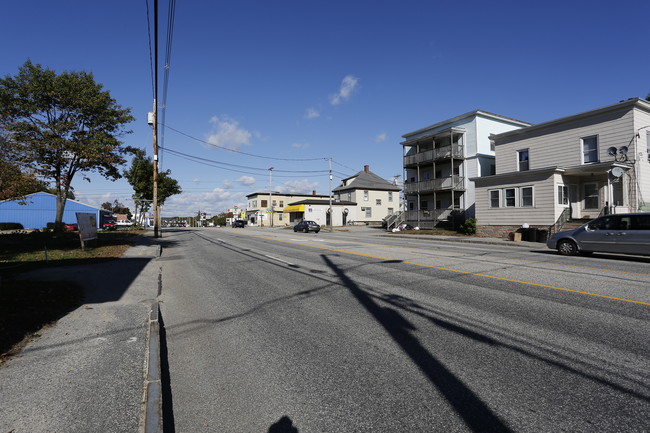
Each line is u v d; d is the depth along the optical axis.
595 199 21.36
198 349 4.47
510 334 4.61
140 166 43.25
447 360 3.89
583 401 3.03
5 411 2.86
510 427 2.70
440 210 31.83
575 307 5.72
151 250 16.31
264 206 71.69
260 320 5.51
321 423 2.83
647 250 10.70
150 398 3.05
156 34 9.82
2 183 15.05
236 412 3.05
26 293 6.56
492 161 30.73
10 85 18.97
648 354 3.93
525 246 17.27
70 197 50.28
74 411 2.88
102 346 4.30
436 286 7.39
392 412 2.94
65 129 20.00
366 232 35.78
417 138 34.00
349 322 5.25
